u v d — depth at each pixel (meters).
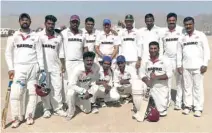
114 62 8.55
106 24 8.61
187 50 7.60
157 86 7.60
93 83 7.94
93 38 8.62
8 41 7.10
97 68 7.93
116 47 8.66
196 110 7.69
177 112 7.91
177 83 8.11
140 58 8.56
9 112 8.02
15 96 6.94
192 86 7.76
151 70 7.63
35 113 7.95
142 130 6.84
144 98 7.39
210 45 27.23
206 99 9.28
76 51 8.03
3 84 11.56
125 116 7.60
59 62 7.80
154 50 7.53
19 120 7.14
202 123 7.20
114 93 8.14
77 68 7.66
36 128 6.96
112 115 7.66
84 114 7.77
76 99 7.86
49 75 7.62
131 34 8.60
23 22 7.01
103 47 8.64
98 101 8.27
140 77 7.93
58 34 7.69
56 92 7.69
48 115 7.59
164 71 7.56
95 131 6.81
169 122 7.26
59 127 7.03
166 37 8.25
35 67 7.18
